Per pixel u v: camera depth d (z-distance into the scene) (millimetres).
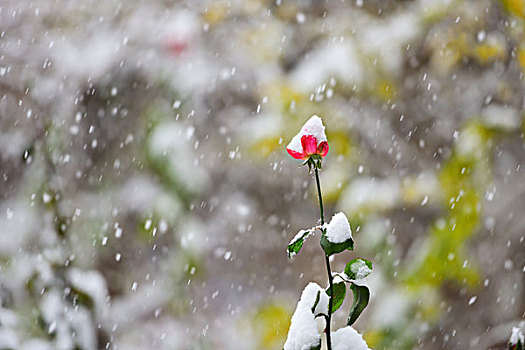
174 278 8789
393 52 7535
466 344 6883
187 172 8594
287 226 9977
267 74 8195
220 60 8422
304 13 8180
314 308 3438
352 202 7695
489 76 7352
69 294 5859
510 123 7117
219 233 9930
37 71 7516
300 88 7742
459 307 7000
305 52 8242
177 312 8812
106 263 8414
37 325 5551
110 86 8250
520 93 7227
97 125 8227
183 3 8531
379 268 7480
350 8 8016
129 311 8492
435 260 6934
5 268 5746
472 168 7020
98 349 5855
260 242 10078
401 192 7637
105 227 8133
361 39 7688
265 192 9742
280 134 7738
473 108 7438
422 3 7594
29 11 7859
